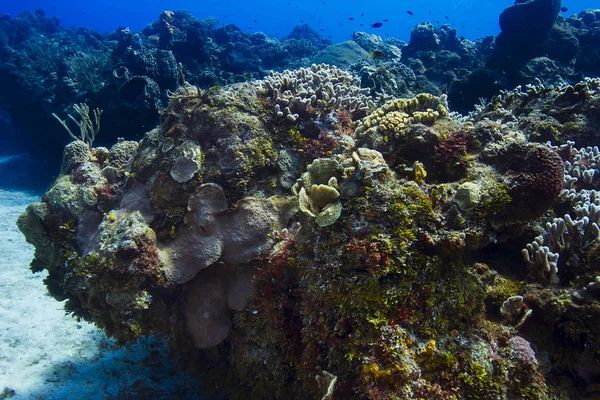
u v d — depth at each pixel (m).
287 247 3.44
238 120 4.02
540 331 2.77
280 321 3.43
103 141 11.17
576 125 4.76
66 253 4.43
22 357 4.82
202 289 3.85
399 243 2.64
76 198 4.57
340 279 2.74
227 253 3.76
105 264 3.47
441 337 2.54
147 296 3.62
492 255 3.24
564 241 2.94
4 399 4.14
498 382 2.42
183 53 14.47
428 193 3.01
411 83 12.40
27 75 14.70
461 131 3.55
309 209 2.93
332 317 2.76
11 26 21.98
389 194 2.77
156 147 4.27
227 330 3.84
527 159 2.97
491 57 12.20
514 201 2.89
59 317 5.75
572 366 2.63
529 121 4.99
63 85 12.75
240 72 16.41
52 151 13.95
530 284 2.89
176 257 3.77
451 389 2.38
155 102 10.37
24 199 12.01
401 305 2.59
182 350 4.23
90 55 14.74
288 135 4.23
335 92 4.74
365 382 2.40
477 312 2.70
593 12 14.81
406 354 2.41
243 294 3.73
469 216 2.81
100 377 4.71
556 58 11.63
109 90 10.78
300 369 3.14
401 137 3.62
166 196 3.92
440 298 2.62
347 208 2.85
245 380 3.88
